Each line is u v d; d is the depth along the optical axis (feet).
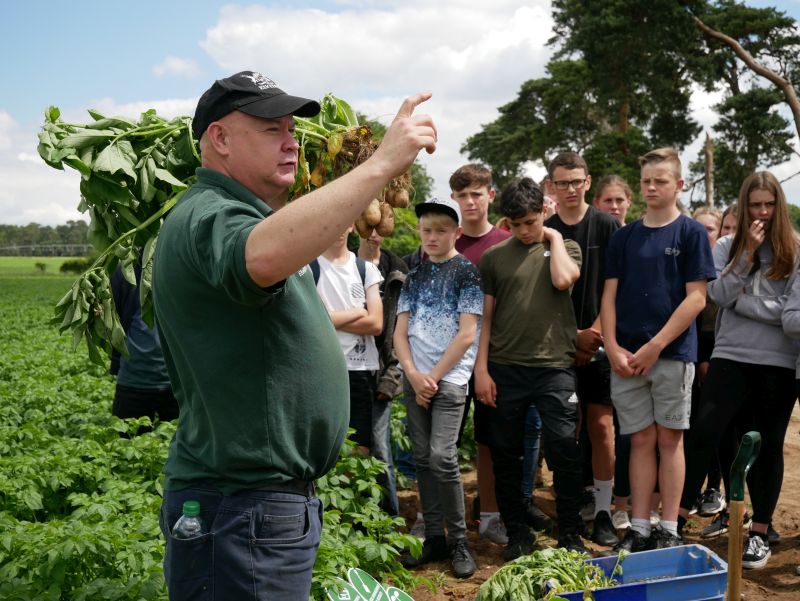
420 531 18.07
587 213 18.70
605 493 18.26
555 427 16.62
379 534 16.02
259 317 7.78
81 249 460.14
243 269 6.95
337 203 6.97
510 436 16.99
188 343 7.92
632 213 121.49
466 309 16.60
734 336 16.38
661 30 119.85
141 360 19.52
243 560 7.98
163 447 18.08
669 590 11.73
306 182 11.77
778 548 17.06
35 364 39.01
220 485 8.14
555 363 16.81
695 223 16.21
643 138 128.36
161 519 8.79
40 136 11.07
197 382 7.97
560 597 11.20
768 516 16.24
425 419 16.94
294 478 8.31
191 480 8.25
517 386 16.88
